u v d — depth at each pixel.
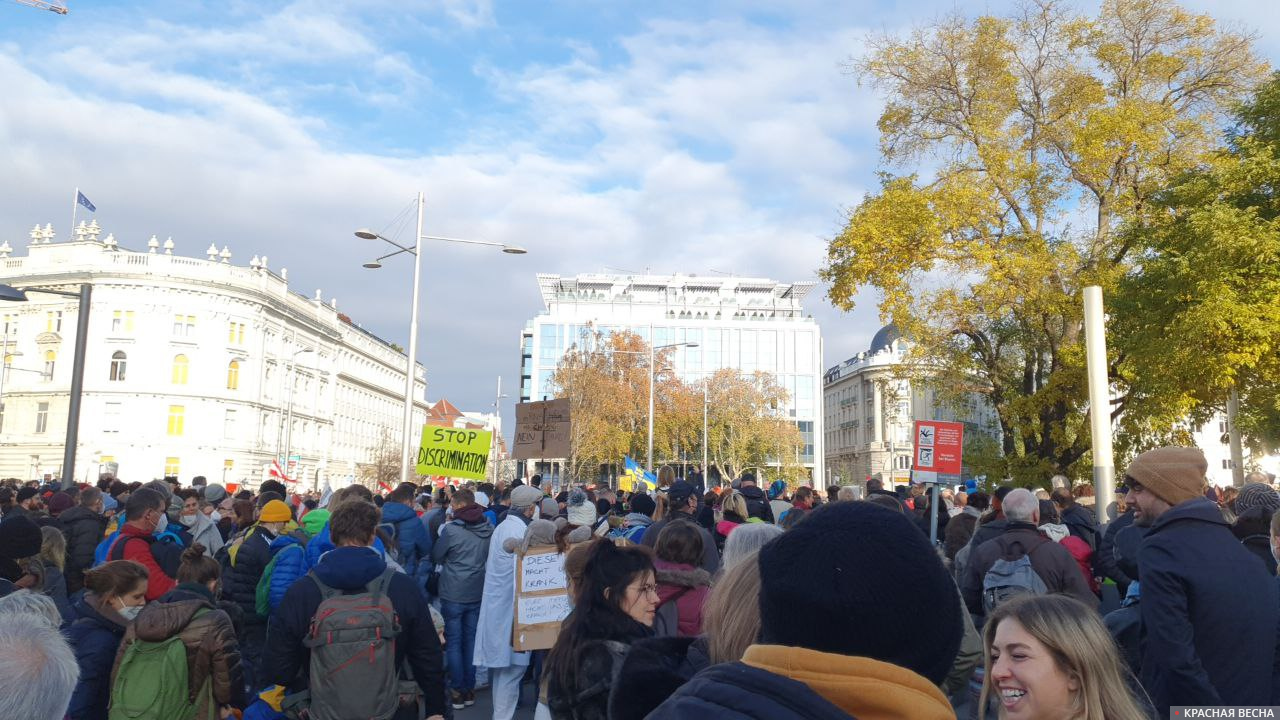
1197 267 20.03
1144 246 22.66
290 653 4.90
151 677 4.97
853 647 1.58
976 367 25.20
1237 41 23.28
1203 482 4.16
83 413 75.06
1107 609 9.25
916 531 1.67
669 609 5.23
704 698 1.58
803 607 1.59
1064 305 22.72
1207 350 19.70
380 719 4.73
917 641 1.59
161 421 75.81
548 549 8.68
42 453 75.56
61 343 76.62
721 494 13.44
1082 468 24.59
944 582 1.64
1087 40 23.86
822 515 1.70
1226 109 23.50
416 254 27.81
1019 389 26.23
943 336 23.94
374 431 115.94
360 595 4.91
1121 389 24.30
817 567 1.60
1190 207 21.08
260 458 81.94
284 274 91.00
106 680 5.26
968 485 19.16
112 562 5.47
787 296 130.88
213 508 13.97
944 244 23.12
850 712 1.51
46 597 3.30
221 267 79.50
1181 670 3.80
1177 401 20.50
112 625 5.32
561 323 112.62
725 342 112.00
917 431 13.91
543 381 111.06
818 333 113.06
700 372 111.06
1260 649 3.87
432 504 16.50
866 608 1.56
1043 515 9.14
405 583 5.07
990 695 3.21
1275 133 21.31
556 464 84.94
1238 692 3.82
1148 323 21.14
